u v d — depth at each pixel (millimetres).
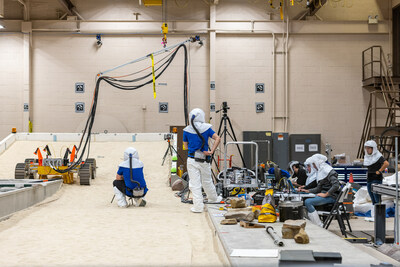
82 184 9688
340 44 14141
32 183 7523
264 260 3340
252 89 14109
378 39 14164
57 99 14203
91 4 14281
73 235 4938
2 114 14156
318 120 14117
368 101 14078
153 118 14203
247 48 14141
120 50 14203
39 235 4930
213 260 3830
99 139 13586
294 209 5223
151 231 5184
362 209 7449
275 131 14070
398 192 4492
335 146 14070
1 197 6008
